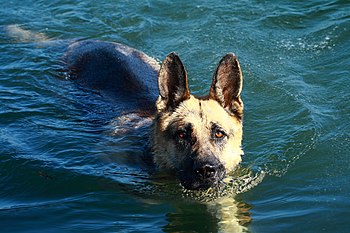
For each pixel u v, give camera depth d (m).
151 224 7.93
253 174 9.19
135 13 15.13
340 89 11.34
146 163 9.30
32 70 12.45
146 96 10.91
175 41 13.76
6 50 13.41
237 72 8.94
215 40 13.64
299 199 8.41
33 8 15.79
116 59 11.96
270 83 11.77
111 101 11.07
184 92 8.97
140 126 10.05
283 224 7.79
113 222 7.95
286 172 9.19
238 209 8.32
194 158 8.39
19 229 7.69
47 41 13.92
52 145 9.95
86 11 15.41
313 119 10.47
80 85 11.85
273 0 15.34
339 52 12.77
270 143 10.00
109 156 9.63
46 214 8.09
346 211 7.97
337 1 14.94
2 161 9.41
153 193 8.77
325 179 8.90
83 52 12.65
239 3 15.24
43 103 11.33
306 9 14.78
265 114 10.87
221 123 8.74
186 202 8.52
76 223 7.88
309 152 9.63
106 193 8.70
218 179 8.39
